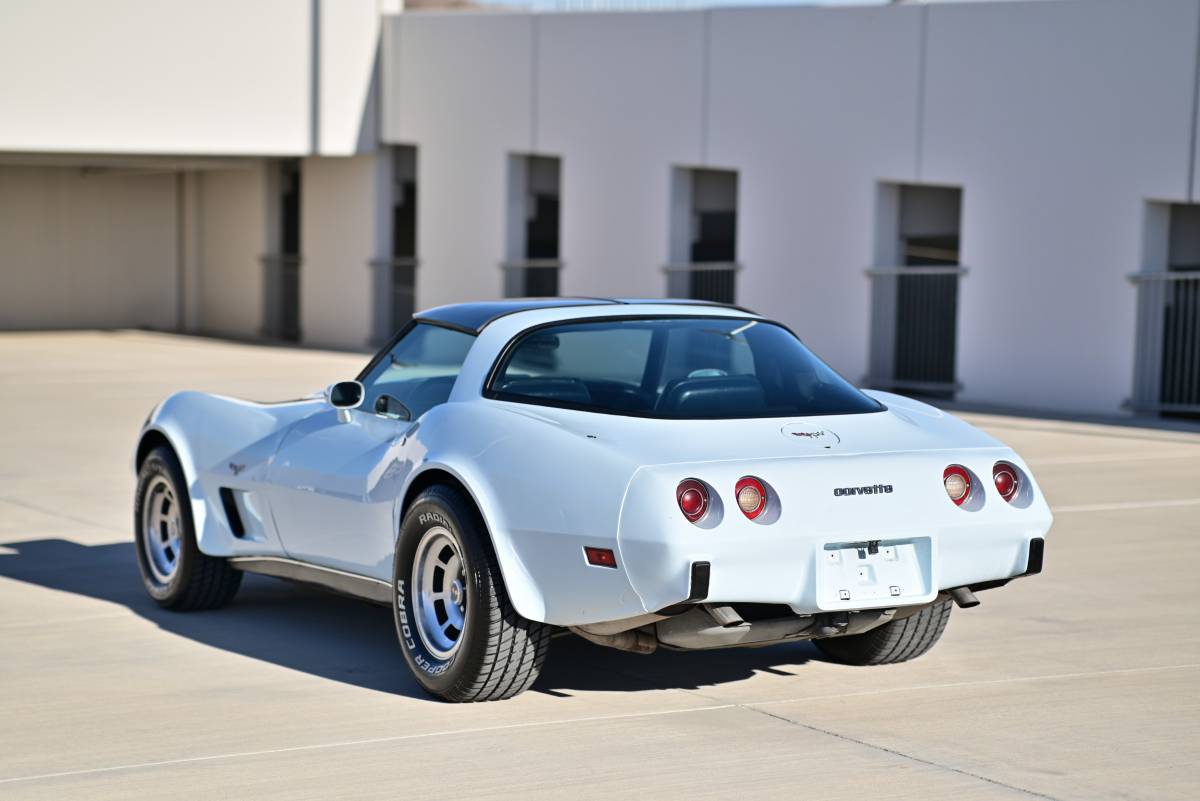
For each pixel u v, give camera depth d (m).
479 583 6.45
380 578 7.27
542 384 6.80
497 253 29.22
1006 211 21.73
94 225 35.94
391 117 30.97
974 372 22.23
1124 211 20.41
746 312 7.48
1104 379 20.73
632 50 26.62
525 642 6.51
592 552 6.10
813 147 24.08
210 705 6.67
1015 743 6.13
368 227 31.53
